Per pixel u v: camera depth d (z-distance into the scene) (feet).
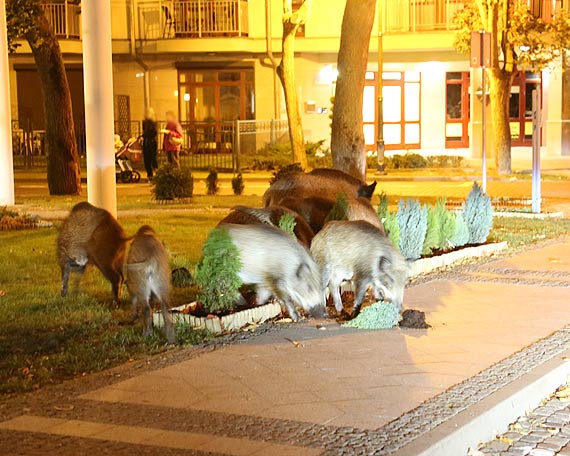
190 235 48.75
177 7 114.21
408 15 114.42
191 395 22.30
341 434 19.71
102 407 21.47
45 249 44.21
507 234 49.14
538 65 98.17
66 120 76.38
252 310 29.22
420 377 23.76
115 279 31.65
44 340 27.53
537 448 20.85
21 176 99.81
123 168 91.25
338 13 114.21
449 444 19.65
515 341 27.40
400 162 104.32
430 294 34.04
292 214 33.58
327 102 118.62
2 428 20.11
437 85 124.67
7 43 64.90
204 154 114.52
